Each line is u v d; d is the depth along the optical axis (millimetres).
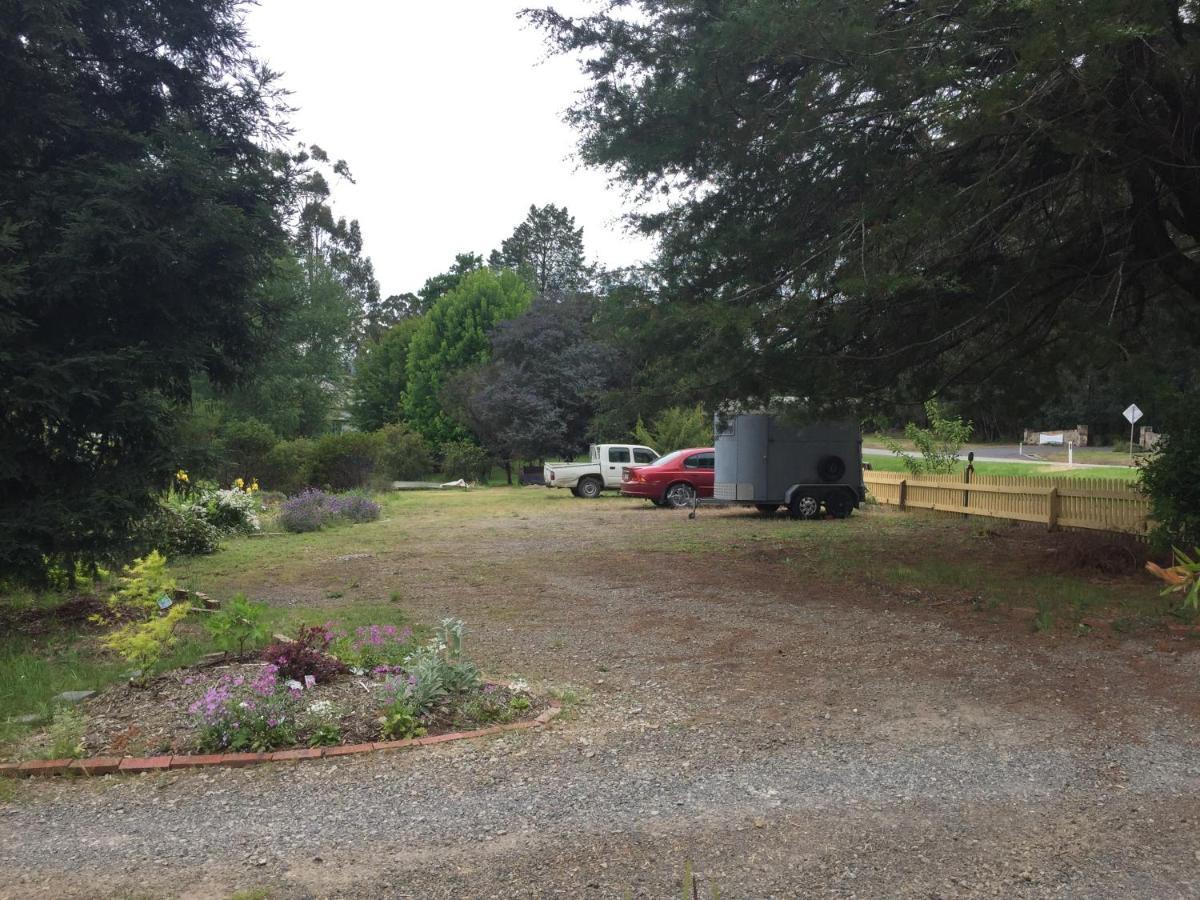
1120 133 9078
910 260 9242
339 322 47531
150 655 6121
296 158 14297
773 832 3842
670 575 11352
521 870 3498
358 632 6773
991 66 8969
